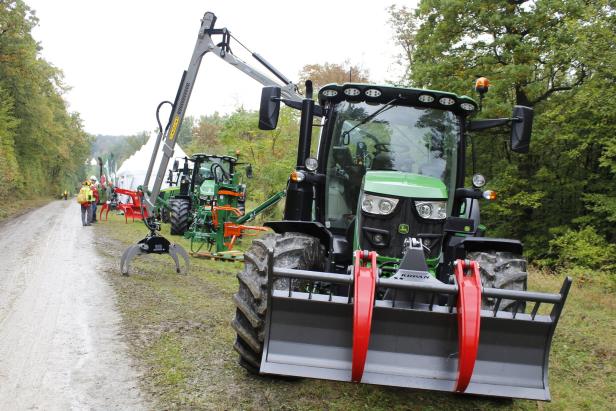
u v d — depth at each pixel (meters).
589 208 14.76
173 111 9.53
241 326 4.21
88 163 114.25
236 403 3.96
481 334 3.53
